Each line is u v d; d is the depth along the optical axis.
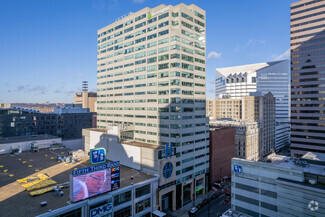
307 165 54.31
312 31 122.38
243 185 56.44
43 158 94.00
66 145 129.88
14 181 65.81
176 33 78.81
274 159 62.12
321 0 119.94
